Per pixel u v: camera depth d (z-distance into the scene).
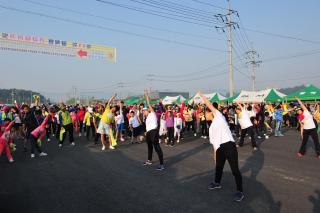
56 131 17.30
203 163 9.02
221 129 5.70
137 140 14.42
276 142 13.73
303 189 6.12
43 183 6.89
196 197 5.70
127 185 6.62
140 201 5.54
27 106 11.95
